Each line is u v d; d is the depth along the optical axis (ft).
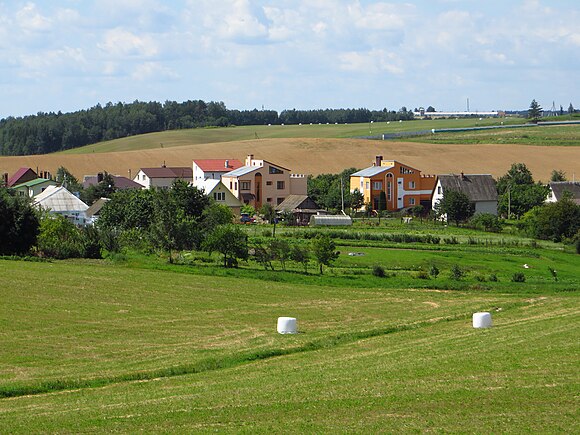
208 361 177.68
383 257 377.09
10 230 360.89
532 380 144.05
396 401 132.77
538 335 191.62
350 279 314.76
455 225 543.39
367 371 158.10
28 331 210.38
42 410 137.59
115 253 366.02
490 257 387.96
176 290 277.23
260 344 197.77
